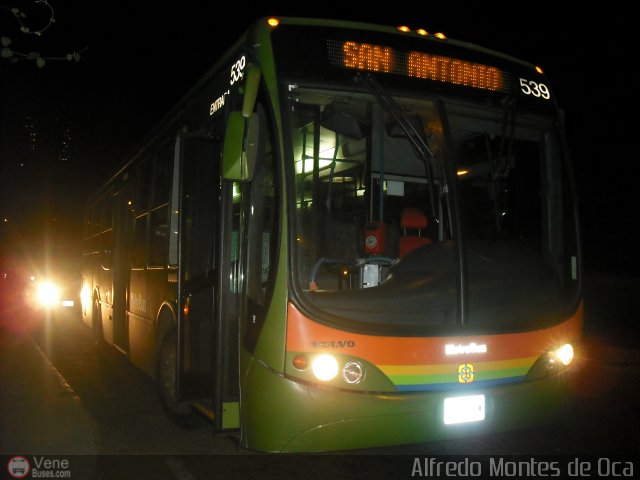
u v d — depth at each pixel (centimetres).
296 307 449
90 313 1280
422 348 466
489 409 482
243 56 516
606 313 1180
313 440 443
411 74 519
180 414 659
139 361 812
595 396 805
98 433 634
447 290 494
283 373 445
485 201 541
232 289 531
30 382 854
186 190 586
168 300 677
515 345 500
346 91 489
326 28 501
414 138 526
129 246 901
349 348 450
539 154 574
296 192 466
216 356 506
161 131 767
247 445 468
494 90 552
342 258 503
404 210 528
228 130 473
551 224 562
